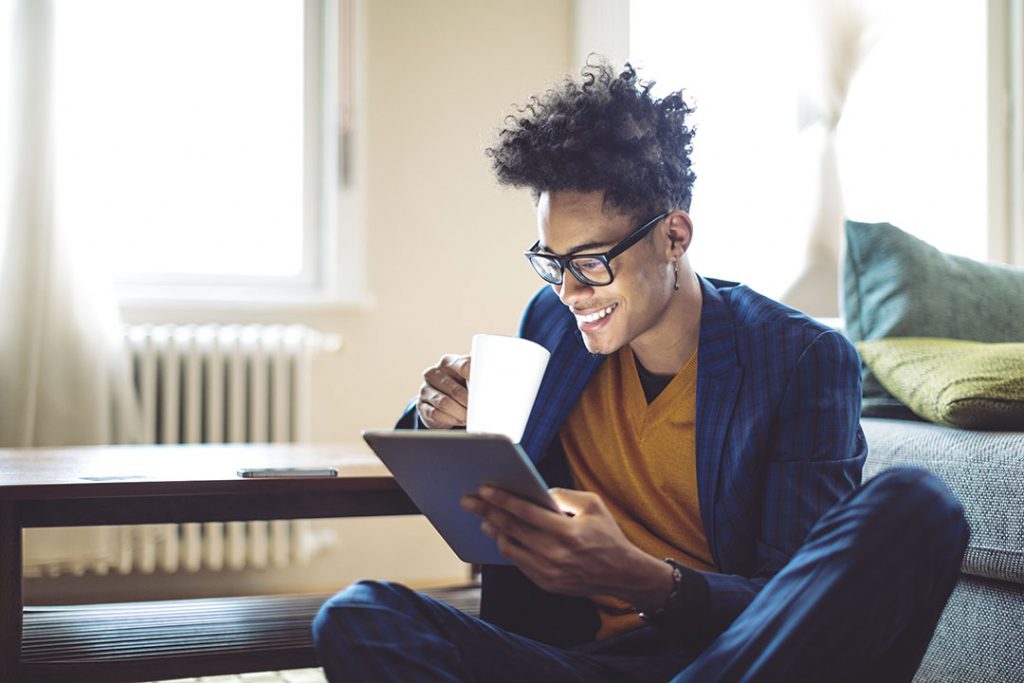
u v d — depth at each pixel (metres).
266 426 2.97
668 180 1.23
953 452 1.64
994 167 3.69
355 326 3.16
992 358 1.75
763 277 3.58
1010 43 3.69
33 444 2.74
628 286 1.22
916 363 1.87
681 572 1.07
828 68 3.40
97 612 1.64
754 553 1.25
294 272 3.24
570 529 1.01
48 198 2.76
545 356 1.24
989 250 3.68
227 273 3.19
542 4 3.31
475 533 1.14
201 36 3.19
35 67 2.77
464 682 1.08
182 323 3.03
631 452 1.33
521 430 1.25
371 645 1.03
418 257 3.21
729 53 3.57
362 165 3.17
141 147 3.14
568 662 1.18
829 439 1.19
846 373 1.22
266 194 3.23
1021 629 1.50
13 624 1.36
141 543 2.83
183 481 1.38
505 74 3.28
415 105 3.21
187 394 2.88
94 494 1.34
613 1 3.29
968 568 1.58
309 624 1.59
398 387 3.19
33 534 2.67
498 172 1.29
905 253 2.11
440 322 3.22
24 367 2.70
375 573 3.16
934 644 1.66
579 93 1.25
